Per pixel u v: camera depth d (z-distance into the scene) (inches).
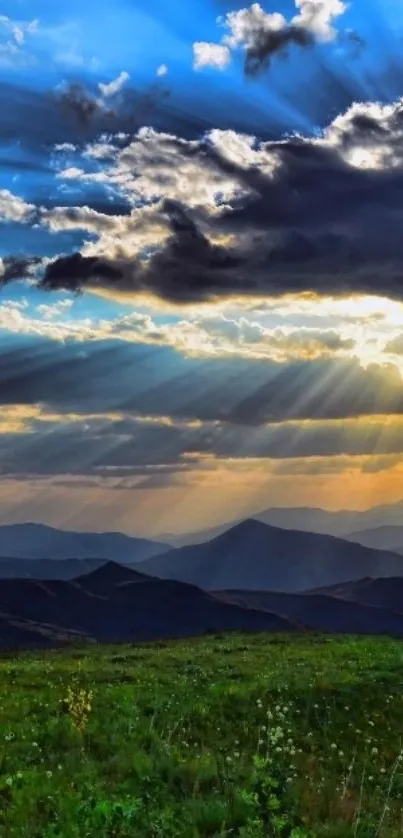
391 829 484.7
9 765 597.9
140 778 541.3
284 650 1685.5
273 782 492.1
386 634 2327.8
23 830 431.8
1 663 1663.4
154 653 1737.2
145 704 874.1
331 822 476.4
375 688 960.3
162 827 429.7
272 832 447.5
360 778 641.0
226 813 457.7
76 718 749.9
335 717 850.8
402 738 797.2
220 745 700.0
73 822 426.9
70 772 569.6
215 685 1005.8
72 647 2306.8
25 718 804.0
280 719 807.7
